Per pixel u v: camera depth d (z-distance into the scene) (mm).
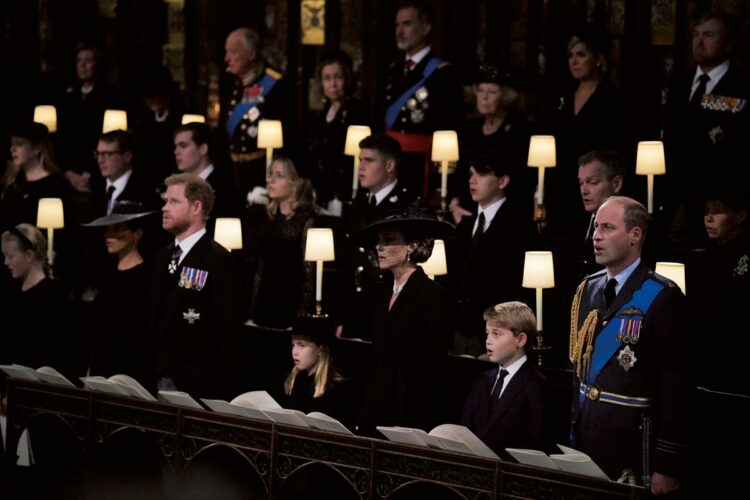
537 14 45344
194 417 27219
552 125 38344
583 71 37500
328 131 42656
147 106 48062
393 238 27109
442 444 24094
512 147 37938
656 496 22312
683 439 22531
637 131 43031
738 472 25891
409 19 41250
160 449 30250
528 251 30844
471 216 33656
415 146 40938
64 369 33875
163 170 46094
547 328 33906
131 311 30906
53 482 31453
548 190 38156
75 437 33000
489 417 25859
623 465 23125
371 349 28078
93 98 49281
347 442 25203
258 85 45125
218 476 30844
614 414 23203
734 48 36594
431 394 26422
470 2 46656
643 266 23516
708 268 29922
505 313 25750
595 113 37281
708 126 36094
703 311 29844
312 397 28516
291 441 25953
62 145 49062
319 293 32094
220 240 34250
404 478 24578
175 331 29516
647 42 42844
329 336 28719
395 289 27438
